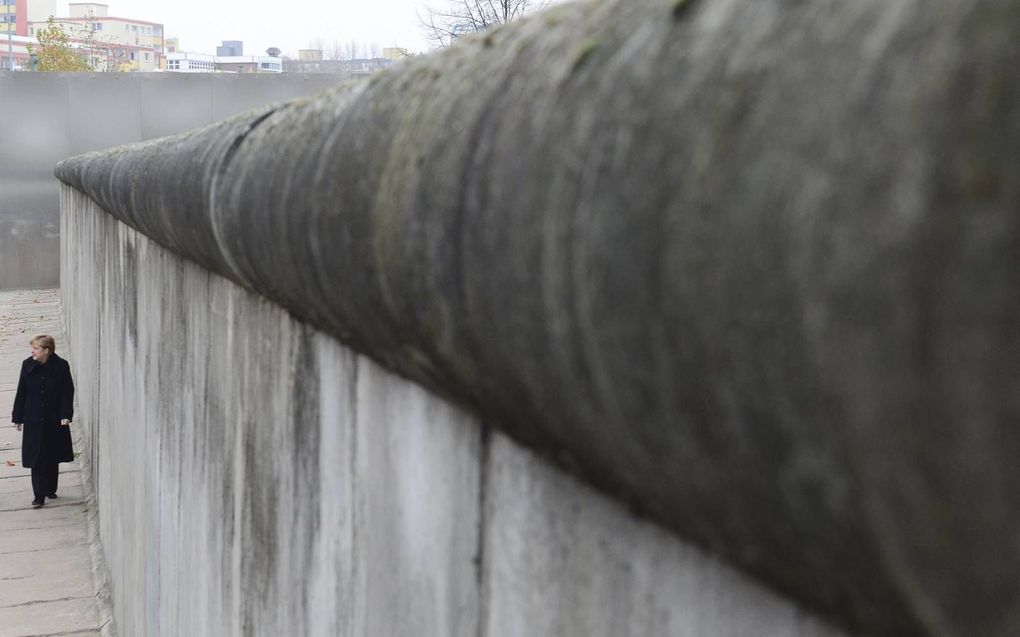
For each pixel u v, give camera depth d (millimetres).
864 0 352
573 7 655
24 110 23094
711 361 412
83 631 7629
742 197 381
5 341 18578
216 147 1729
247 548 2109
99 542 8961
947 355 289
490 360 686
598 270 486
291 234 1151
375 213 859
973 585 306
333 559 1518
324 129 1137
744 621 609
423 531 1153
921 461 307
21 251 23422
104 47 77500
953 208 287
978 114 285
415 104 853
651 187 443
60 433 10891
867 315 315
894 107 312
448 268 696
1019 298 274
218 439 2412
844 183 328
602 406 532
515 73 662
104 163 4695
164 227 2527
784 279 356
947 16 303
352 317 1059
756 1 421
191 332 2838
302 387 1659
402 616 1235
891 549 349
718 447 436
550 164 548
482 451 991
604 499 765
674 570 679
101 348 7809
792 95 369
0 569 8953
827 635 534
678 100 440
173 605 3354
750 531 473
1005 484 283
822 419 355
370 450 1336
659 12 500
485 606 997
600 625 780
